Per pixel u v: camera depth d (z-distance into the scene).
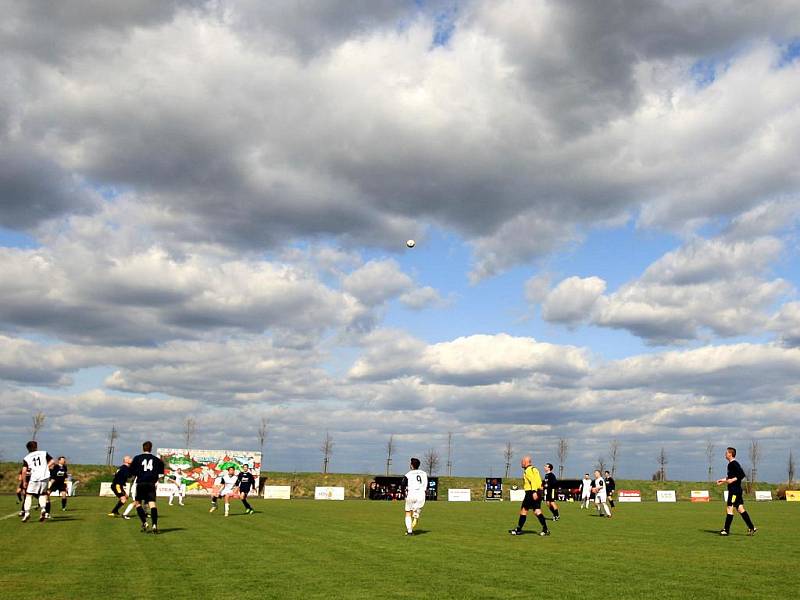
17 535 20.44
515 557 16.73
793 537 23.17
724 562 16.05
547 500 33.03
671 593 11.68
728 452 24.70
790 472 99.38
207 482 62.22
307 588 11.73
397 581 12.63
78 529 22.72
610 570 14.51
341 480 90.31
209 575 13.05
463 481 99.62
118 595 10.82
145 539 19.75
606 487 39.56
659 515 38.91
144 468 21.86
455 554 17.22
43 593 10.93
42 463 26.12
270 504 48.66
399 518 32.22
